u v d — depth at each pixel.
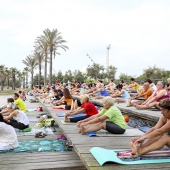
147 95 10.18
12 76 74.44
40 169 4.79
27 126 8.18
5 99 29.61
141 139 4.08
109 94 15.74
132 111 8.62
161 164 3.87
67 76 59.06
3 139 6.00
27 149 6.05
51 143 6.68
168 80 11.27
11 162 5.15
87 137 5.72
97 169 3.67
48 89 20.97
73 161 5.25
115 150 4.57
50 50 42.31
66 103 11.55
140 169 3.68
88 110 7.60
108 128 5.98
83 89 17.67
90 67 49.00
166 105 3.96
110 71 48.06
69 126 7.17
